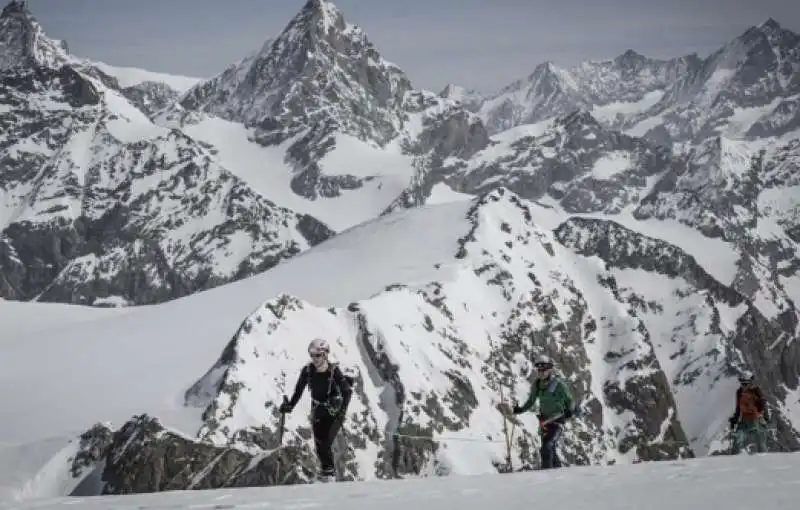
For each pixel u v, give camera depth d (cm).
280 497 1961
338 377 2484
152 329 17362
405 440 12888
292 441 11044
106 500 2017
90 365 14975
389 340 14375
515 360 17138
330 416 2467
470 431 13912
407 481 2269
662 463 2438
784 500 1592
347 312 14888
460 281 18025
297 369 12319
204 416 10850
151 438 7012
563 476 2211
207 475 6494
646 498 1708
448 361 15138
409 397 13488
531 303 18612
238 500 1925
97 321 18875
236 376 11406
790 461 2252
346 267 19838
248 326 12481
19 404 13000
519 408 3058
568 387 3022
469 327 16925
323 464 2458
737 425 4069
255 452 6750
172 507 1820
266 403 11325
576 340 19500
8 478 8050
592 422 18400
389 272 19125
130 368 14562
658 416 19488
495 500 1788
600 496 1773
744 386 4041
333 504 1806
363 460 12438
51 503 1973
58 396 13112
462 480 2236
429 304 16712
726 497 1662
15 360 16012
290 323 13175
